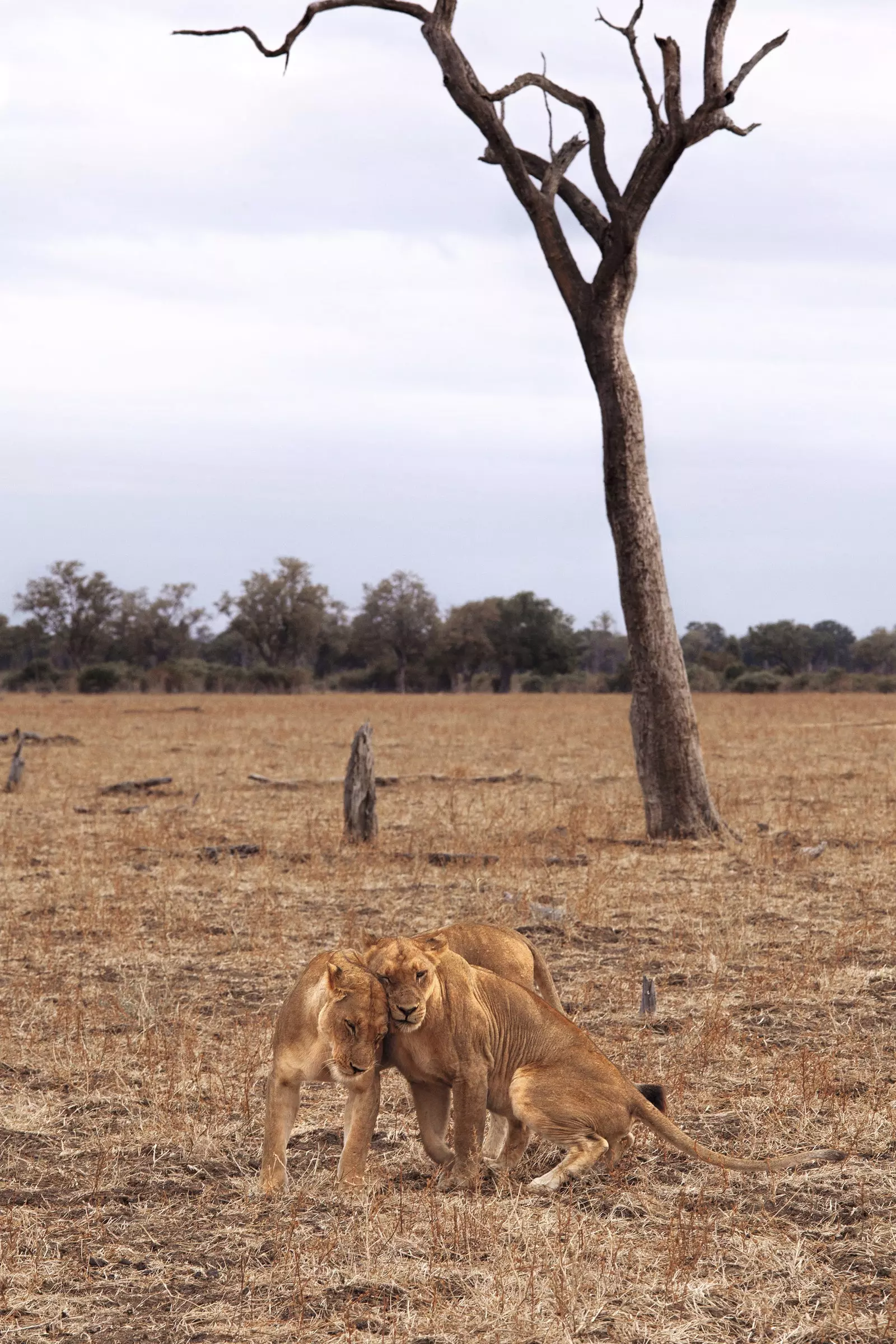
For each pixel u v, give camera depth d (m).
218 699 118.88
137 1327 7.20
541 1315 7.25
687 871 22.58
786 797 33.16
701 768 26.38
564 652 180.12
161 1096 11.09
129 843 25.23
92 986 15.04
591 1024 13.47
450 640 178.38
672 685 26.22
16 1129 10.38
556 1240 8.19
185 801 33.16
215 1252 8.12
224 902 19.95
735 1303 7.48
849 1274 7.81
